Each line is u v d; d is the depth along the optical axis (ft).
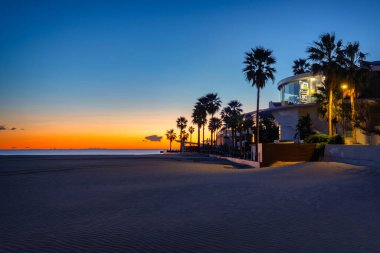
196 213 30.76
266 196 40.29
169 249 19.44
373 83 155.94
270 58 146.61
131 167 109.60
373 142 156.97
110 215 30.48
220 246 19.98
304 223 26.00
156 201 38.42
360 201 35.35
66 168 104.99
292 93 195.42
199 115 320.70
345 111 142.51
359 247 19.69
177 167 109.50
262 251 18.98
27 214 31.48
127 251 19.15
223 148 284.82
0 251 19.27
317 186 47.96
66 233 23.58
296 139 183.21
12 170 96.27
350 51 119.34
